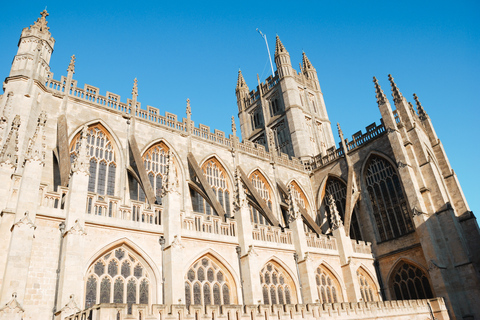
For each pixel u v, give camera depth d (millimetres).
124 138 46188
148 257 32906
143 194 45188
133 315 21266
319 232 51500
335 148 67312
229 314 26109
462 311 45656
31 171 28766
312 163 70438
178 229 34750
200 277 36156
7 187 29109
